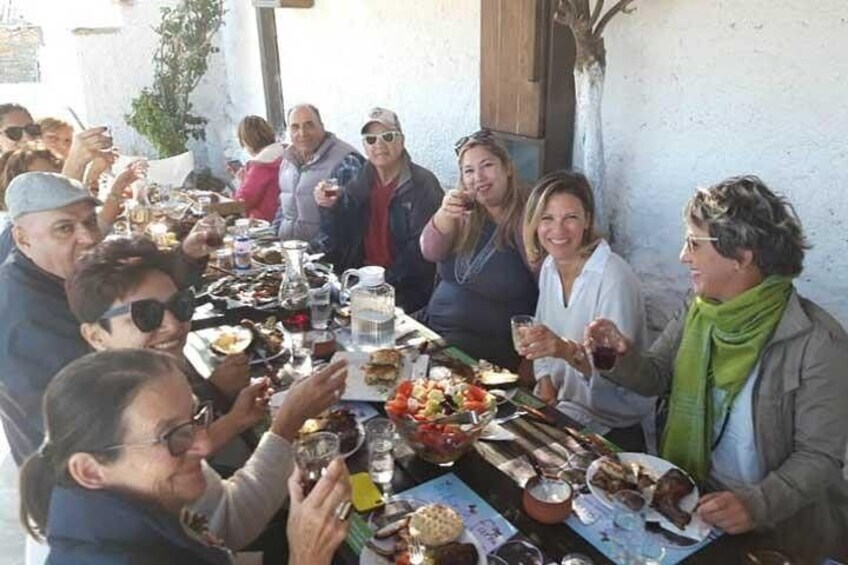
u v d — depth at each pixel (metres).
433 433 1.45
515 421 1.69
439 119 4.20
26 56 7.63
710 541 1.28
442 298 2.68
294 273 2.53
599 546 1.26
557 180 2.12
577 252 2.12
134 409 0.94
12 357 1.81
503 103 3.35
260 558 1.44
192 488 1.05
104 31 6.84
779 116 2.38
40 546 1.50
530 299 2.53
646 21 2.73
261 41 6.32
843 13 2.14
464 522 1.33
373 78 4.83
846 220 2.27
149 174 5.34
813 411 1.45
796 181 2.38
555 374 2.19
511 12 3.15
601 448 1.56
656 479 1.42
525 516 1.35
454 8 3.83
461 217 2.56
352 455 1.55
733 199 1.48
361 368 1.94
